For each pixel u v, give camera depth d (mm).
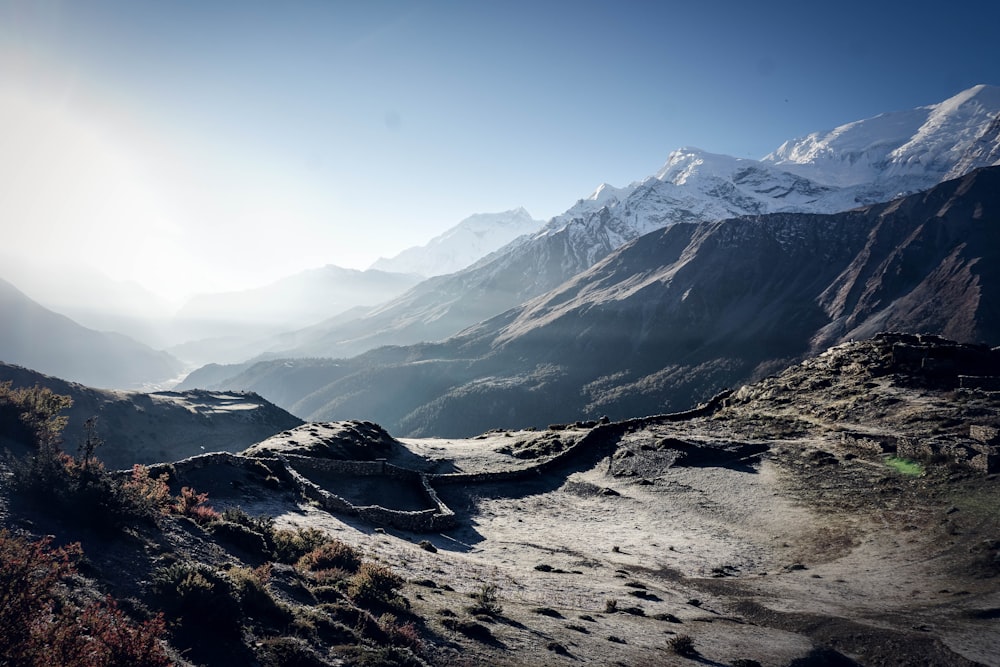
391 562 27797
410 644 16172
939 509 38531
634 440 69125
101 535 17125
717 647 21453
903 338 82562
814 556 36656
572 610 24625
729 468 56594
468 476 58594
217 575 15469
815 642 22953
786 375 86812
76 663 10422
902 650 21781
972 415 52031
